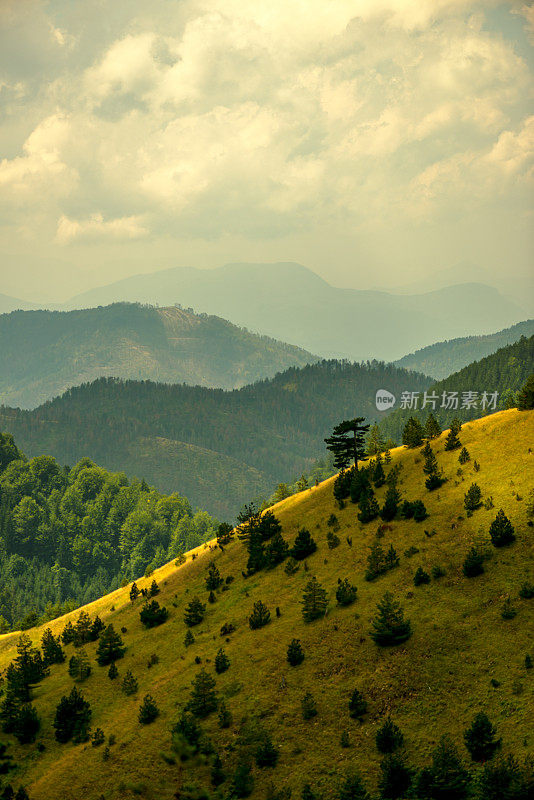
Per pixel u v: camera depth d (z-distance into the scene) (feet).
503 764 117.70
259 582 256.32
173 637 238.48
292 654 179.52
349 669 169.27
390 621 170.81
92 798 150.71
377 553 214.28
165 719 175.22
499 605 171.42
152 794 146.41
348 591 203.00
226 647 207.62
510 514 208.64
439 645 164.66
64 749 180.14
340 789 130.00
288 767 143.33
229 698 174.09
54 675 239.30
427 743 137.08
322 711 157.58
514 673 146.82
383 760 130.72
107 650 234.58
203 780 147.33
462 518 221.46
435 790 121.19
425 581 194.70
